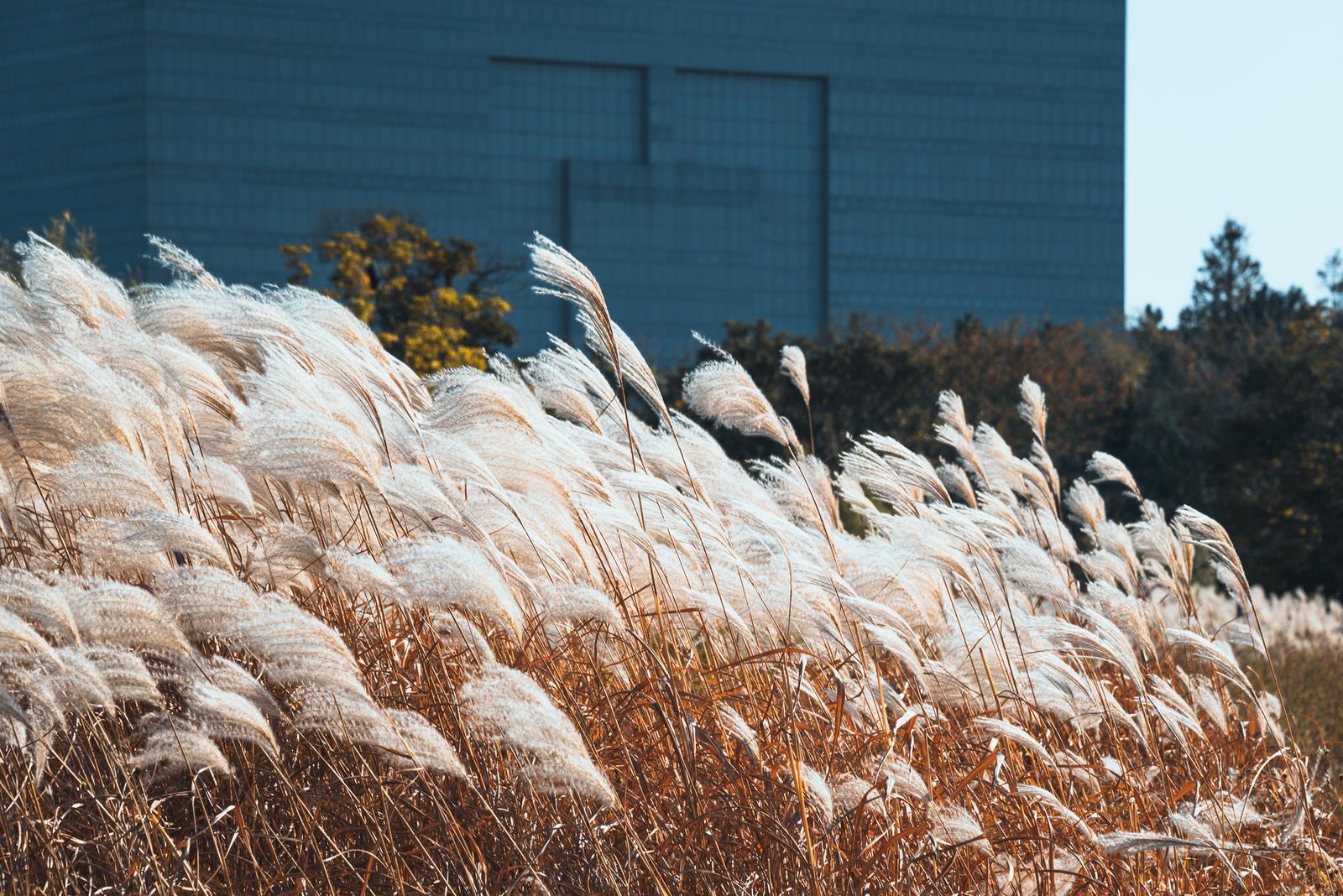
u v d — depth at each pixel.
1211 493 73.88
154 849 8.15
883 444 11.49
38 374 8.13
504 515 9.23
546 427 9.31
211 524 9.54
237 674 7.34
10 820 7.90
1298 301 151.62
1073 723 11.07
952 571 10.42
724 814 8.68
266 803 8.70
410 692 9.06
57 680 7.01
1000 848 9.51
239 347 9.86
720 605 9.41
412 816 8.63
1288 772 11.42
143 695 7.41
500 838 8.38
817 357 89.69
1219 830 9.91
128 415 8.31
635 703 9.03
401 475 8.52
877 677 9.91
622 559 10.13
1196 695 12.55
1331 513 56.09
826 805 8.21
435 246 72.19
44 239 10.45
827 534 11.55
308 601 9.46
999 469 14.11
